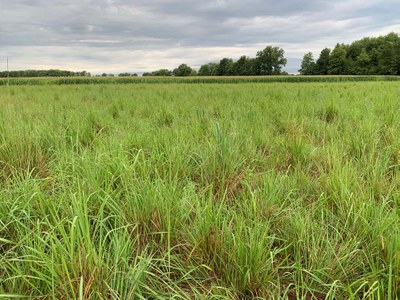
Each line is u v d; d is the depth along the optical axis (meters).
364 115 4.74
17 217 1.89
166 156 3.01
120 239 1.61
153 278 1.65
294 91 11.59
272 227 2.00
